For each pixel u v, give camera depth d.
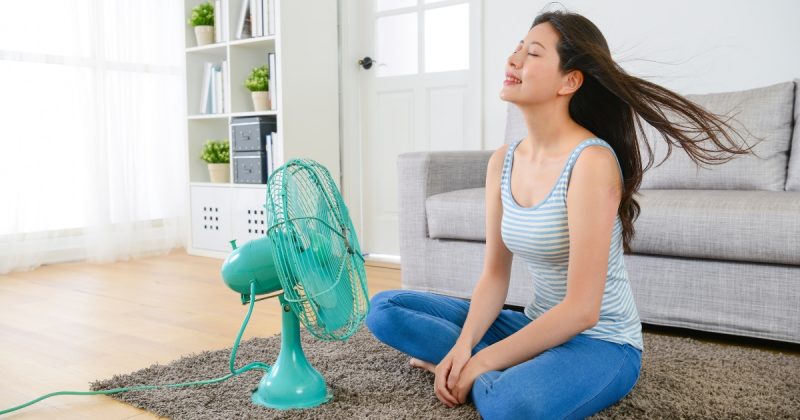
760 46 2.88
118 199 3.98
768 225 1.98
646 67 3.15
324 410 1.54
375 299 1.72
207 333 2.34
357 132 4.15
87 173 3.87
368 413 1.51
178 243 4.37
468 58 3.71
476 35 3.65
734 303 2.09
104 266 3.78
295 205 1.43
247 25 3.96
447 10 3.76
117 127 3.98
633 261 2.25
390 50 4.01
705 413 1.47
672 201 2.18
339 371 1.81
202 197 4.15
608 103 1.43
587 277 1.33
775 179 2.45
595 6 3.26
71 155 3.86
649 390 1.62
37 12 3.69
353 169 4.15
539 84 1.36
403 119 3.97
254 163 3.84
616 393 1.41
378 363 1.86
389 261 3.93
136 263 3.88
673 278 2.18
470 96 3.71
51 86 3.76
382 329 1.66
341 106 4.11
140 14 4.10
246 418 1.50
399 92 3.98
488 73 3.63
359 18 4.10
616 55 3.21
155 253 4.21
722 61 2.97
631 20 3.17
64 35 3.79
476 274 2.63
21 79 3.64
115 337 2.30
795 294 1.99
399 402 1.58
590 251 1.33
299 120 3.81
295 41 3.77
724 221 2.05
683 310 2.17
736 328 2.09
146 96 4.18
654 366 1.83
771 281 2.03
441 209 2.66
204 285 3.21
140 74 4.11
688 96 2.70
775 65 2.86
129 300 2.89
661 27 3.10
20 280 3.38
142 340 2.26
